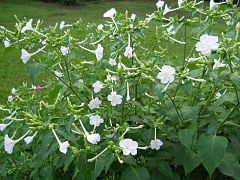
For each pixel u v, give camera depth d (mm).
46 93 614
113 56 505
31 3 3383
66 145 402
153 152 492
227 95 444
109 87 468
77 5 3406
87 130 460
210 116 464
